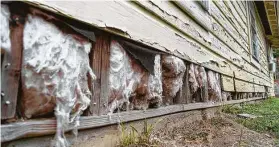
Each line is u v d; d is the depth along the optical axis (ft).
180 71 9.61
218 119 12.57
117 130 6.33
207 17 13.74
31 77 4.08
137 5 7.20
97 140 5.67
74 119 4.90
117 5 6.23
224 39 17.67
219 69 15.78
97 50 5.61
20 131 3.91
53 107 4.45
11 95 3.81
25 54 3.99
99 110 5.65
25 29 4.01
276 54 86.63
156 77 8.06
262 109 20.03
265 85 40.83
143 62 7.32
